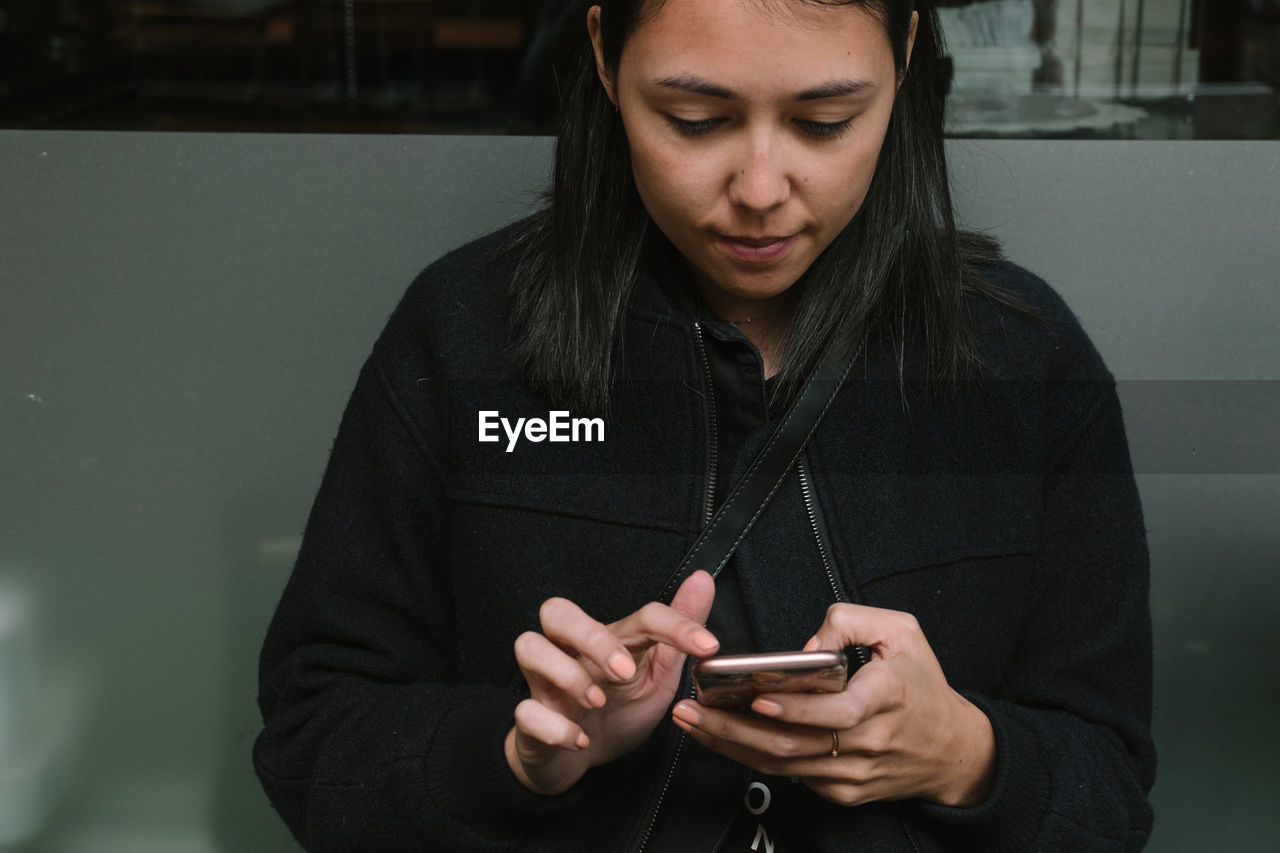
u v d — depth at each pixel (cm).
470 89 139
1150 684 122
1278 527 143
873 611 106
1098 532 122
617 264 119
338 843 114
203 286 140
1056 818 110
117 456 142
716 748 105
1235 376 142
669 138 104
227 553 144
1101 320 141
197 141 138
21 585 143
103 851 147
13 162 137
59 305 139
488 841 111
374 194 139
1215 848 148
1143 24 139
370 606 123
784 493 117
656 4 101
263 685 127
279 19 138
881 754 103
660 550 116
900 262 117
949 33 139
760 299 115
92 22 137
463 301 123
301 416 142
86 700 145
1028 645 123
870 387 118
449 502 122
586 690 101
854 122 103
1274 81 139
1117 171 139
